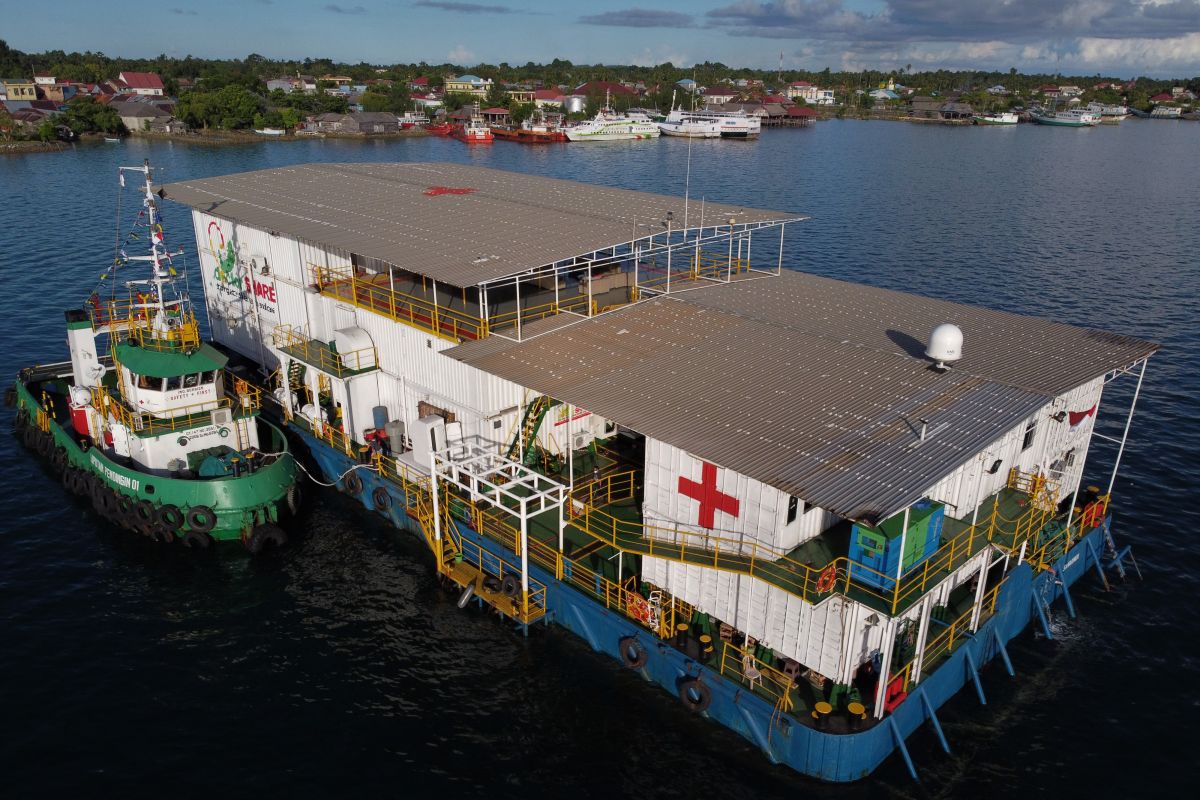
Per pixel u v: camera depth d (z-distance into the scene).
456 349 33.25
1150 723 27.41
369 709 27.94
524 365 31.52
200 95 198.25
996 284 74.88
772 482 22.95
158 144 183.25
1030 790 24.83
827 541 26.23
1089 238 93.56
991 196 123.19
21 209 105.38
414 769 25.61
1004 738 26.62
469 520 33.16
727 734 26.44
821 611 24.27
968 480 27.92
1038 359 30.62
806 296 38.50
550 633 31.02
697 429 26.06
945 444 24.55
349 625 31.95
